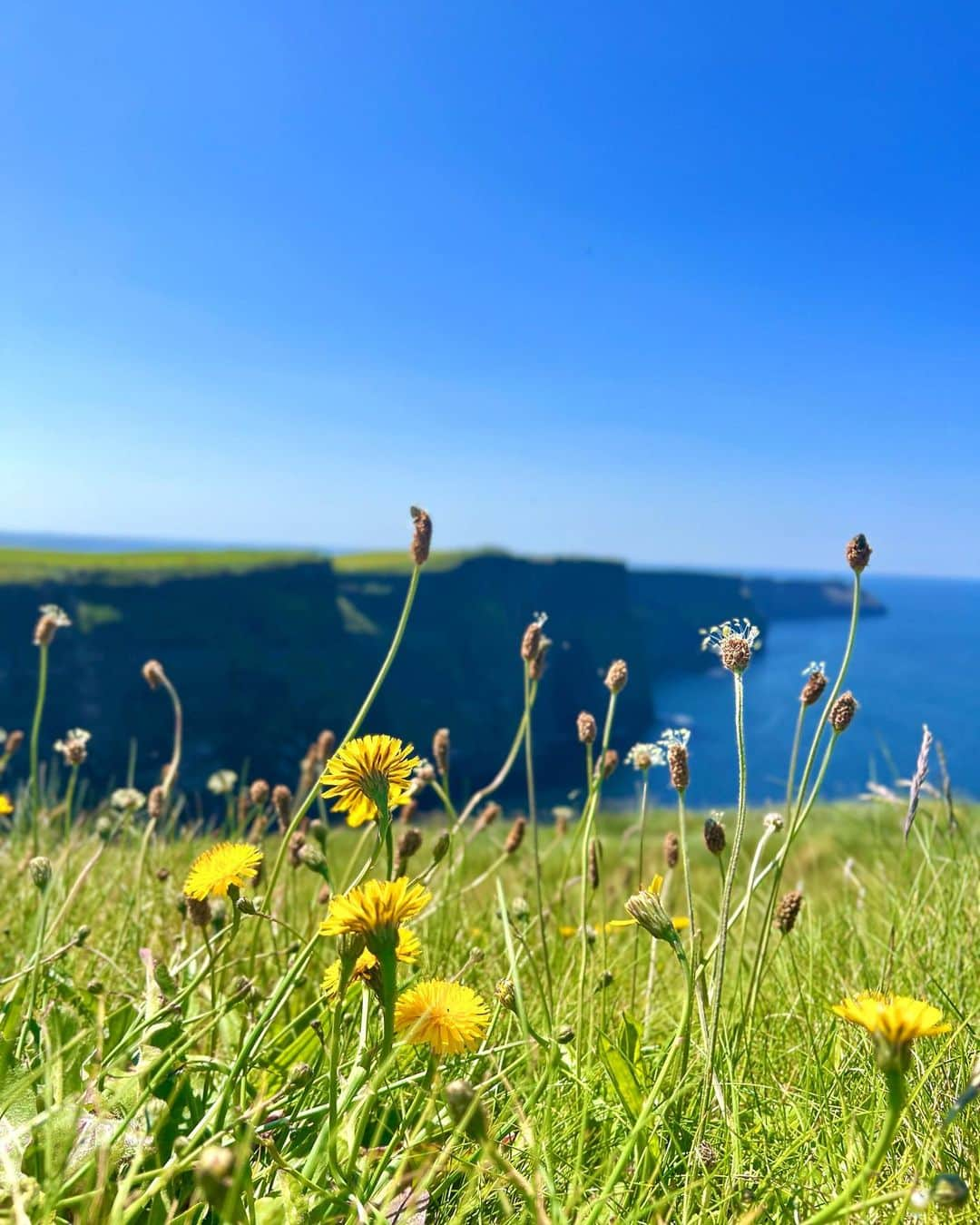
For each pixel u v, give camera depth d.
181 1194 1.33
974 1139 1.52
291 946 2.50
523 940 2.20
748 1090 1.71
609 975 2.15
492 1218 1.34
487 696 117.88
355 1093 1.40
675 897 4.71
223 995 1.95
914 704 107.12
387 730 105.12
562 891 2.91
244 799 4.26
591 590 139.88
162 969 1.94
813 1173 1.44
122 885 3.37
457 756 109.50
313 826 2.56
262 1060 1.65
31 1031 1.68
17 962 2.19
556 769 111.94
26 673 80.69
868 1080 1.74
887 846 4.40
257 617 96.25
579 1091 1.65
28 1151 1.28
